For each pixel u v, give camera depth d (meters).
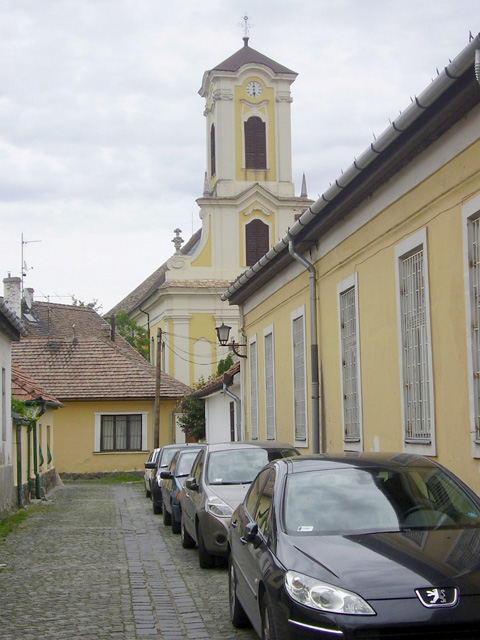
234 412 30.05
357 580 6.08
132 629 8.72
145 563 13.34
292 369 18.47
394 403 12.41
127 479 43.03
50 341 46.25
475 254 9.87
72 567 12.99
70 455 43.03
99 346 46.19
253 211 56.69
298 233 15.80
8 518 20.86
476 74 8.03
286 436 19.19
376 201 12.88
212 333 56.56
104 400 43.47
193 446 24.23
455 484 7.61
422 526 7.07
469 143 9.74
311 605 6.00
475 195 9.69
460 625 5.80
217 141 56.50
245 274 21.05
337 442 15.33
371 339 13.34
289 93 56.66
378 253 12.94
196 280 56.50
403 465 7.89
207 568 12.59
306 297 17.31
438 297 10.79
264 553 7.04
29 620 9.17
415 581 6.02
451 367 10.47
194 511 13.27
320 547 6.64
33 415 26.94
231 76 56.03
